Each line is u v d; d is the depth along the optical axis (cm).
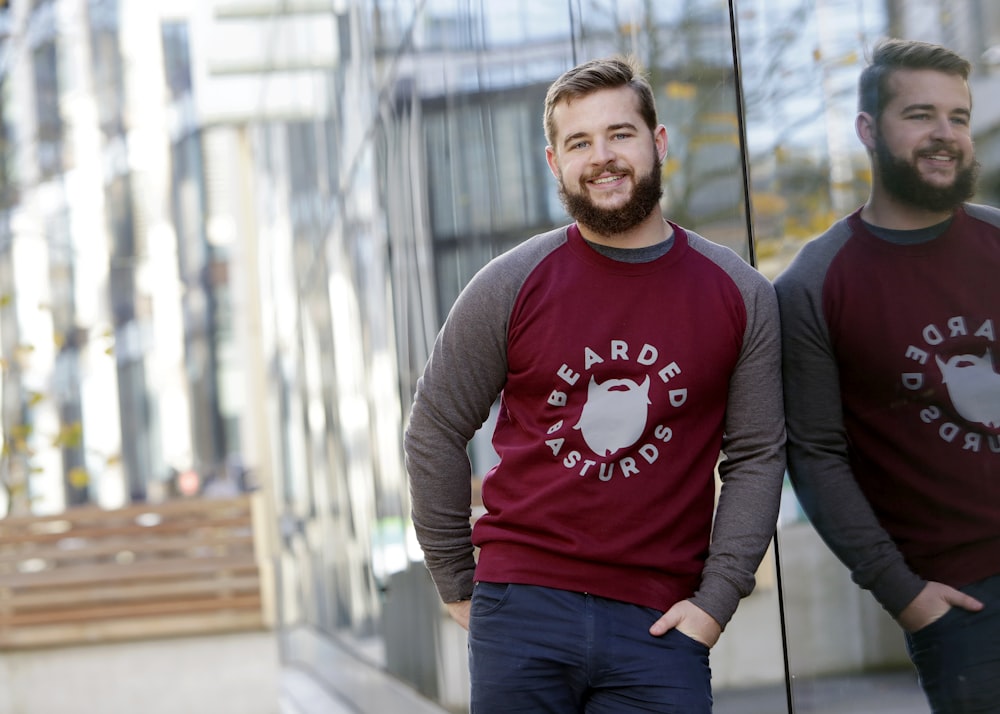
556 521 243
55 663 1264
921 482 233
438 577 271
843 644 262
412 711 666
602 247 246
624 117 242
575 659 241
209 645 1292
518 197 431
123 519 1330
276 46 1109
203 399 2808
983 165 209
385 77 659
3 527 1300
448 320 260
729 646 312
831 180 252
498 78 447
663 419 240
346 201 847
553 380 245
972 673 225
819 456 262
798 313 263
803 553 274
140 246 2692
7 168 2208
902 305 233
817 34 253
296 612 1289
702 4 299
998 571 216
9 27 2316
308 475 1203
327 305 1002
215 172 2742
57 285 2522
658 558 241
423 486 265
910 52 225
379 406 759
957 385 221
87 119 2467
